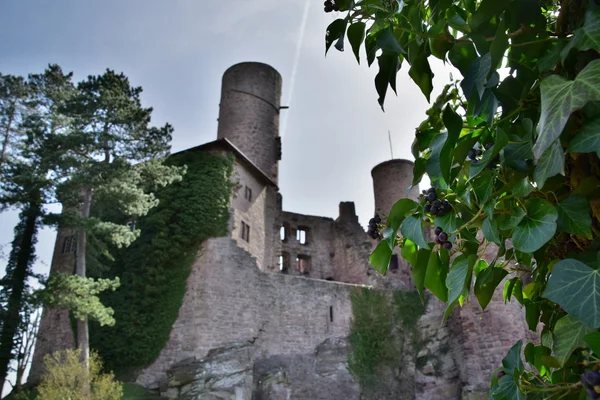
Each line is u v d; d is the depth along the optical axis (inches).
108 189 713.0
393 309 1042.1
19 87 894.4
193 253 898.7
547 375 81.3
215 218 929.5
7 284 863.1
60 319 887.1
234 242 933.8
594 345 53.1
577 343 59.6
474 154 76.7
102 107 774.5
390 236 79.2
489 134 73.0
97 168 705.0
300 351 922.7
